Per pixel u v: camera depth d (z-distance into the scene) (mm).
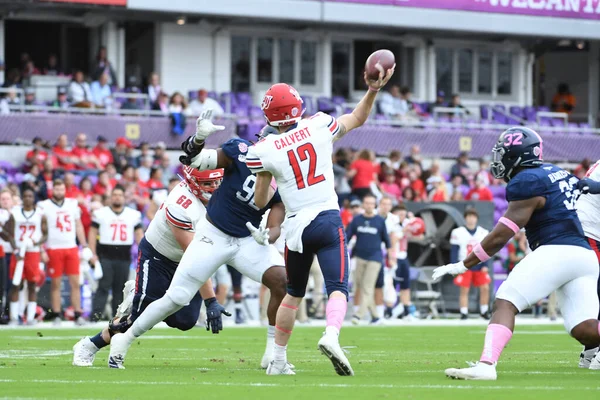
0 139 65438
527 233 21906
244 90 83125
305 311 51938
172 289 23828
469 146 81062
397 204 60375
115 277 48000
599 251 25500
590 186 23453
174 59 79375
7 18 73562
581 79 102812
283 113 21828
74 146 64125
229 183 23641
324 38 85562
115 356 24516
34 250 47656
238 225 23812
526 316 62281
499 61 94188
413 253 61000
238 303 51250
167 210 25031
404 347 35188
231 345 35062
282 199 21906
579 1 89062
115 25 76562
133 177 60531
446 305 60219
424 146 79375
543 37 89375
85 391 19125
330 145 21984
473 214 56594
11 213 47375
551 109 95000
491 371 20984
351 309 57094
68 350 31531
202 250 23766
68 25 78500
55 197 48000
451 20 84188
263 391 19000
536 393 18562
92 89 70688
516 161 21812
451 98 92125
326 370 24453
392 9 81875
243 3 76250
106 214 47844
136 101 72125
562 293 21891
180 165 67500
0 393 18812
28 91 69375
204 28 80312
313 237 21500
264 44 83688
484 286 57000
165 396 18250
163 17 76875
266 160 21547
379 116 79938
